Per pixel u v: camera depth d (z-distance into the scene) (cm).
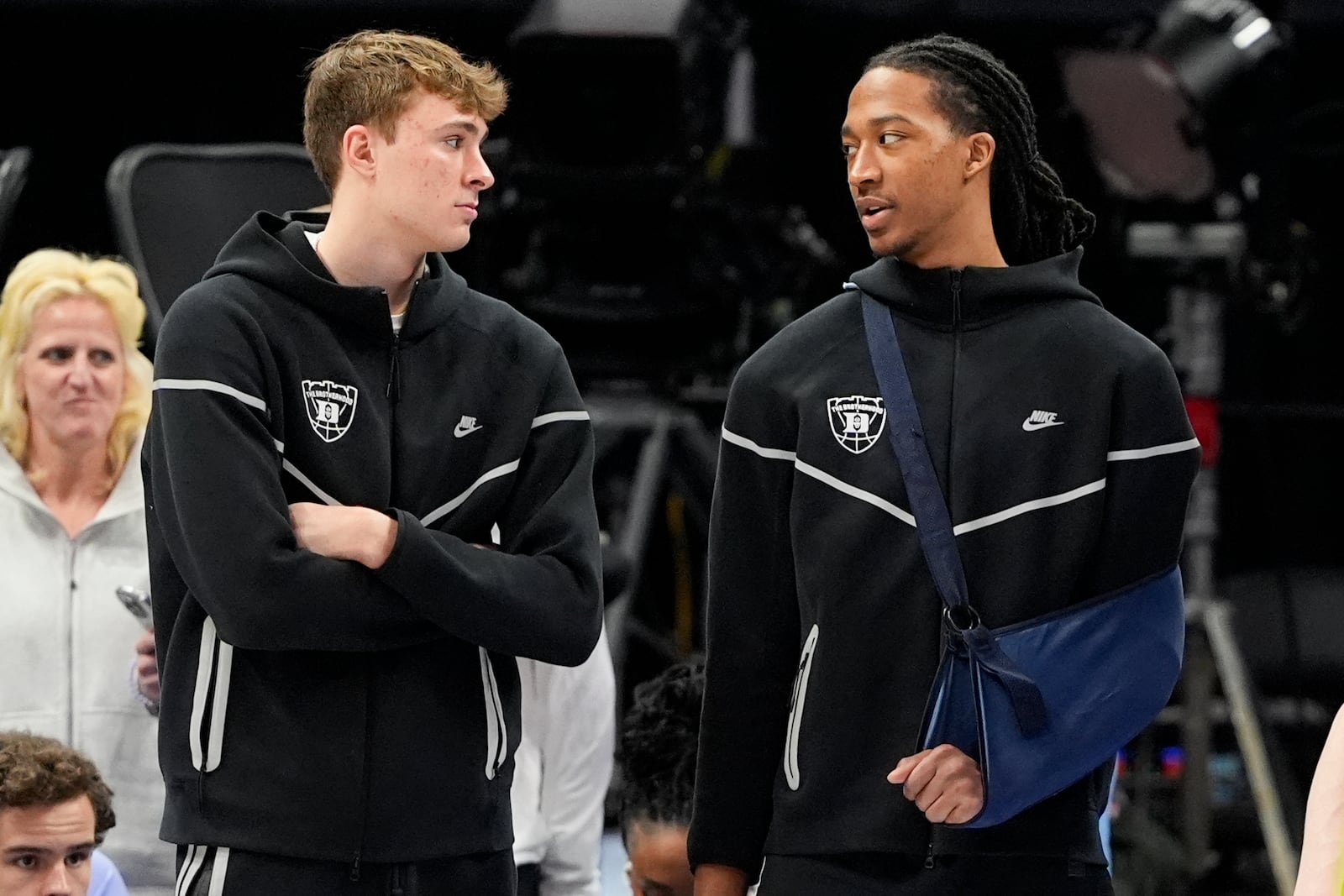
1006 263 919
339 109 888
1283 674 1859
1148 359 863
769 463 888
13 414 1244
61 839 989
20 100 2102
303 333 880
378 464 878
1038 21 2041
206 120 2125
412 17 2033
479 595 855
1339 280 2169
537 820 1138
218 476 844
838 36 2117
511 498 912
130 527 1243
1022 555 844
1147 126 1722
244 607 833
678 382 1794
